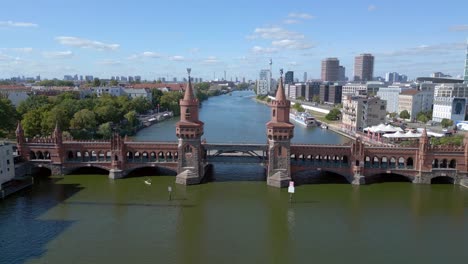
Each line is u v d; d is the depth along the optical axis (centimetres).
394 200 9606
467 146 10769
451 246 7138
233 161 11494
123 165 11244
